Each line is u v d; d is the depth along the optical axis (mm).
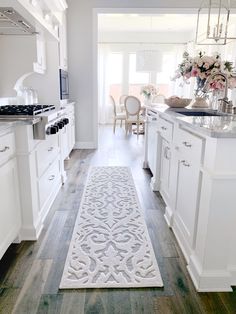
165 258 1819
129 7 4477
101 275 1628
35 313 1362
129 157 4484
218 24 2443
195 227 1663
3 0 1560
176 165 2113
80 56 4695
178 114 2229
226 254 1515
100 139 5984
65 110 3574
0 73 2592
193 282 1592
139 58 6305
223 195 1421
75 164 4039
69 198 2783
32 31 2357
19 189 1935
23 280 1591
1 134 1584
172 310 1395
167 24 7035
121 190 3004
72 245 1935
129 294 1496
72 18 4523
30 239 2012
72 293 1496
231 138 1312
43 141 2297
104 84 8523
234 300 1469
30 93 3094
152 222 2316
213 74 2379
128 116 6309
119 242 1978
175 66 8461
